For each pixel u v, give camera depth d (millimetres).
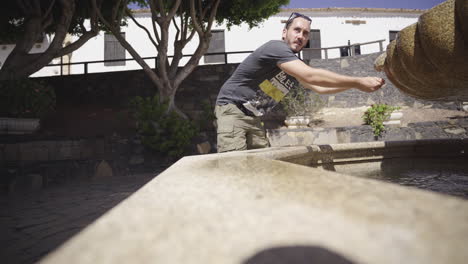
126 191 3982
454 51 1188
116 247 262
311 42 16672
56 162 5219
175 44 8422
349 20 16859
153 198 437
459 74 1289
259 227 290
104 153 6082
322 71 1514
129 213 366
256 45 15930
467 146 2258
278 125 9000
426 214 274
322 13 16781
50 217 2750
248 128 2043
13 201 3598
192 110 9977
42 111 6004
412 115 9281
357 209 311
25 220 2660
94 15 7422
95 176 5594
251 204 370
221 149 2016
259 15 9953
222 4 9516
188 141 6453
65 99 10445
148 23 15406
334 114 9969
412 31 1405
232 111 1984
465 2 1065
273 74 1928
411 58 1437
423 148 2383
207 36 7945
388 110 7715
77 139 5742
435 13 1215
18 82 5754
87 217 2701
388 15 17203
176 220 330
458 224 241
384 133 7578
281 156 1335
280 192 416
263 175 560
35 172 4805
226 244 256
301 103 9047
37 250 1910
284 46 1705
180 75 7824
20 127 5648
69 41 15297
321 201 355
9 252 1882
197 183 528
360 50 16859
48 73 15117
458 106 9234
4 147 4773
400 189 376
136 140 6398
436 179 1706
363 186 408
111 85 10344
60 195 3908
